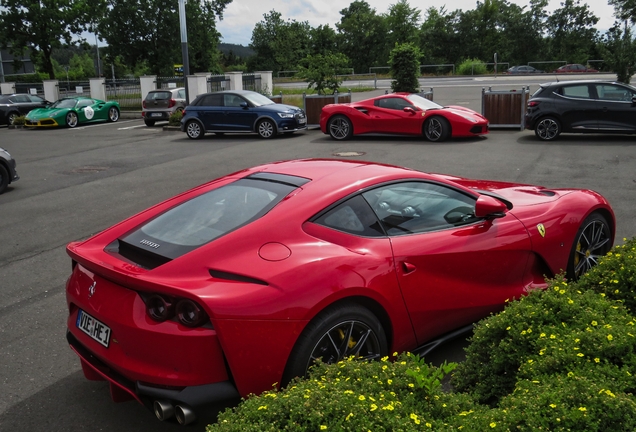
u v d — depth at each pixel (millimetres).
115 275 2846
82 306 3086
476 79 43906
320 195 3293
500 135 15867
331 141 16391
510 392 2809
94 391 3609
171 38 54062
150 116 24422
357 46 87875
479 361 3033
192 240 3086
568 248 4312
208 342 2646
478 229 3783
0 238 7605
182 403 2666
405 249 3336
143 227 3412
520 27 80188
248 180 3691
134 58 55562
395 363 2512
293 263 2893
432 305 3457
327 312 2898
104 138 20438
